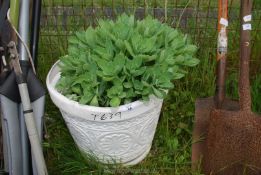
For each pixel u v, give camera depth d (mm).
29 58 1180
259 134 1335
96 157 1441
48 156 1530
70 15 2041
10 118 1177
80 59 1267
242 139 1355
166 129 1631
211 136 1384
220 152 1398
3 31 1143
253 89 1722
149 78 1248
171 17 2033
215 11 2061
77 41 1354
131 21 1379
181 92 1765
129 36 1286
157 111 1383
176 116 1712
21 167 1277
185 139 1626
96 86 1235
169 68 1265
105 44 1275
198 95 1761
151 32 1339
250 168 1404
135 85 1222
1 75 1155
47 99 1733
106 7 2154
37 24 1283
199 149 1521
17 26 1171
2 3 1197
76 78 1263
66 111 1287
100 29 1332
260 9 1891
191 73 1791
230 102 1481
